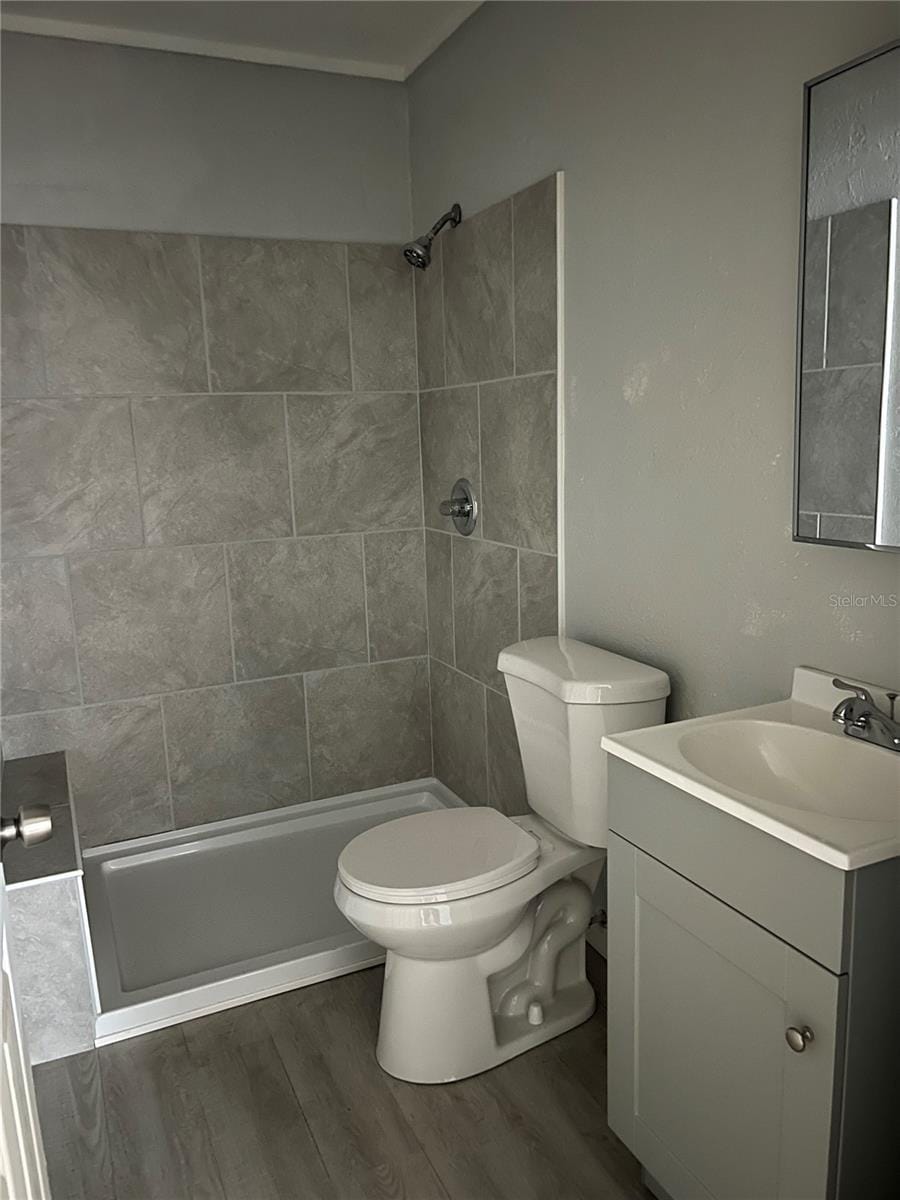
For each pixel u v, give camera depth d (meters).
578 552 2.31
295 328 2.89
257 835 3.01
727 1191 1.42
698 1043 1.44
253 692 3.02
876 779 1.41
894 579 1.47
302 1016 2.22
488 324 2.58
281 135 2.80
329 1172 1.76
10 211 2.53
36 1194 0.99
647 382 1.99
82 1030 2.11
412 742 3.29
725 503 1.81
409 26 2.63
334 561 3.06
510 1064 2.03
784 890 1.23
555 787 2.06
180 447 2.80
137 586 2.82
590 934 2.40
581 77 2.09
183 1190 1.73
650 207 1.92
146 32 2.60
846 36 1.46
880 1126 1.24
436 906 1.83
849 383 1.47
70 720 2.81
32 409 2.62
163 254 2.70
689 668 1.96
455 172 2.70
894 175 1.36
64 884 2.04
